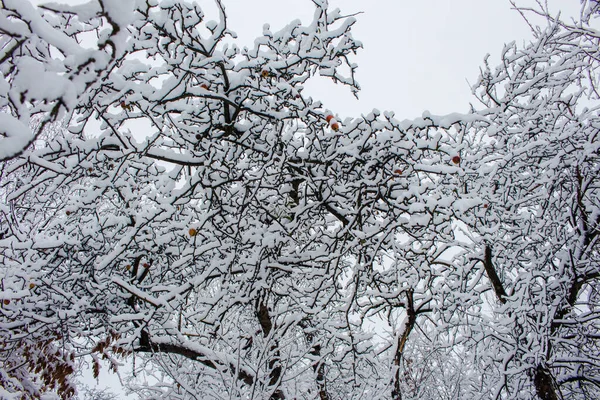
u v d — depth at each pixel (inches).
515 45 239.3
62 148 160.1
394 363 195.2
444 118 171.2
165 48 164.2
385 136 177.9
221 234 199.8
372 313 213.2
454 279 232.4
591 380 200.5
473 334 212.1
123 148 166.1
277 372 201.8
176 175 195.5
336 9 182.7
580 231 218.2
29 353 181.0
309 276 202.2
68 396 190.4
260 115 189.9
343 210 215.3
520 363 210.8
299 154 202.2
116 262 202.1
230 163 191.0
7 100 78.3
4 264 175.5
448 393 296.7
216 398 188.7
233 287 208.2
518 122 227.8
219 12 160.2
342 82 194.1
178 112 186.5
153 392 252.8
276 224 198.2
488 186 200.7
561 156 204.8
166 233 203.8
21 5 55.9
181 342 195.2
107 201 216.7
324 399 222.7
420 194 161.8
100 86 136.4
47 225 202.2
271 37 186.5
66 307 190.5
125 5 51.8
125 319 176.6
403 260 197.9
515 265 224.5
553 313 199.2
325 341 224.1
